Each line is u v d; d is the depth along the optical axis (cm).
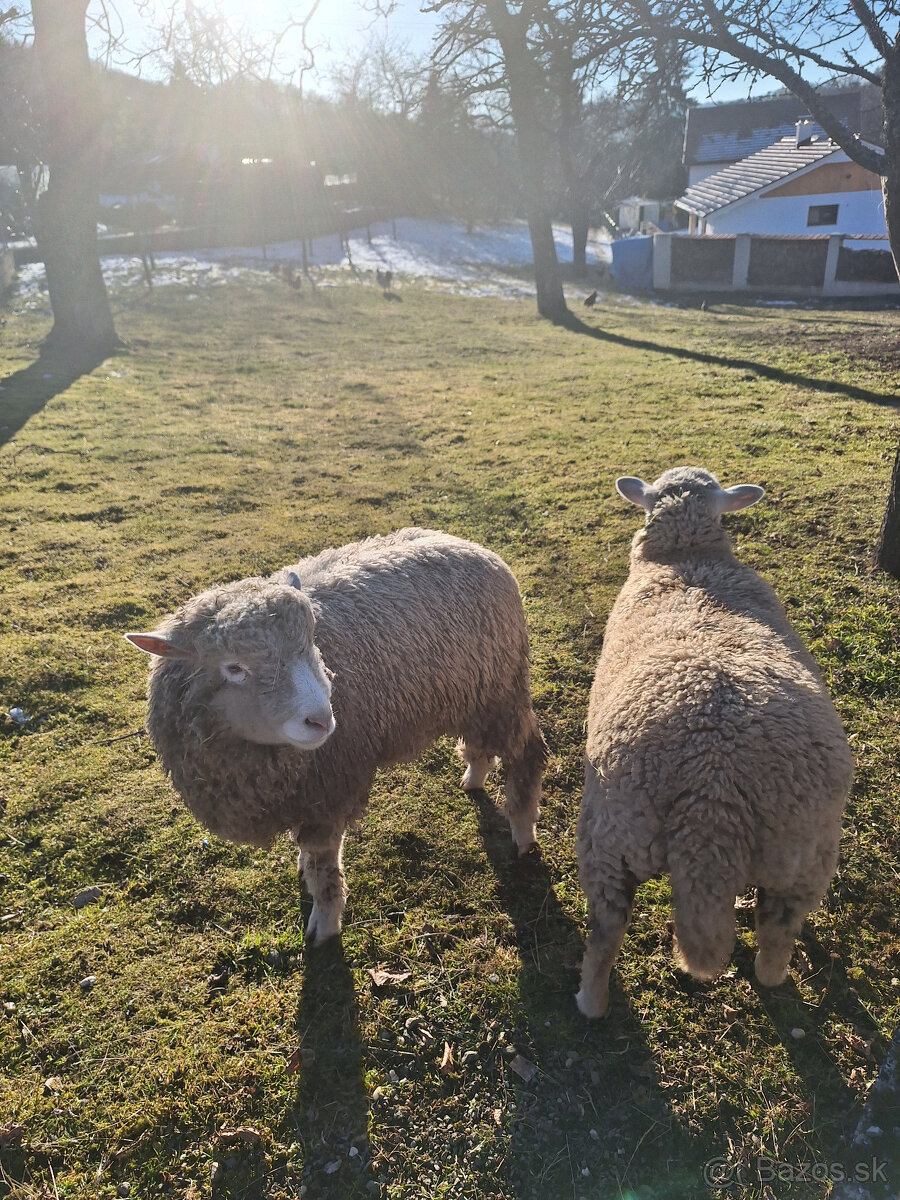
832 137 527
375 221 3922
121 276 2478
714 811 252
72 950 344
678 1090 280
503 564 398
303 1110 281
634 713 281
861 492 726
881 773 410
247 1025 310
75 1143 273
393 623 346
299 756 307
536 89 669
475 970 330
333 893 345
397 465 962
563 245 3884
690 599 352
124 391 1341
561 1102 279
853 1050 288
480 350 1664
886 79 496
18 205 2567
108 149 3797
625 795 270
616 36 532
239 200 3625
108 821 419
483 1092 284
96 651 579
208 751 297
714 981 318
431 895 370
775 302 2350
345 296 2327
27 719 506
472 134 2245
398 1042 301
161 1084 290
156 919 362
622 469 870
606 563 669
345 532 774
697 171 4144
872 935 333
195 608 290
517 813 390
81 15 1409
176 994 324
